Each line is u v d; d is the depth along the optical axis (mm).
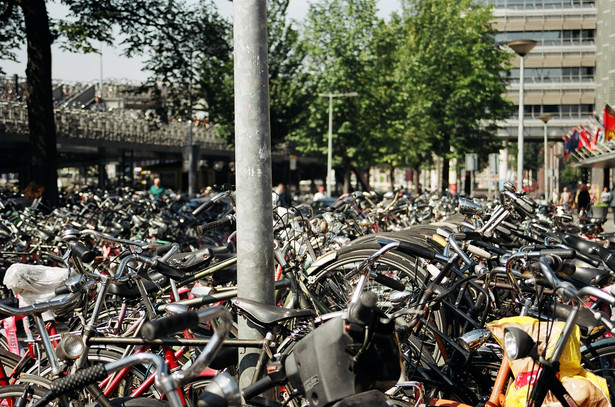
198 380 3904
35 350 4008
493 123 40719
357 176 45969
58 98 47875
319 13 40156
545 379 3334
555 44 77500
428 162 45219
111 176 74250
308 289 4789
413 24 40156
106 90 49250
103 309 4938
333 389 2832
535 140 80938
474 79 38219
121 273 3852
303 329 3727
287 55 34531
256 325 3918
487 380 4215
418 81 38656
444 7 39469
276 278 5180
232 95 25922
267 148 4219
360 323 2789
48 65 20734
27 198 15016
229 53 24484
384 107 40938
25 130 35312
